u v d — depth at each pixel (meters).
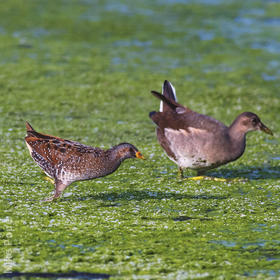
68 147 11.44
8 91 20.70
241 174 14.37
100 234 10.21
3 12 32.59
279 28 31.22
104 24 30.97
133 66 24.58
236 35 29.89
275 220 11.14
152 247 9.73
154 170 14.31
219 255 9.46
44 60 24.77
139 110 19.52
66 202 11.77
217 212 11.56
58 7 34.66
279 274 8.80
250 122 12.81
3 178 13.05
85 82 22.27
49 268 8.88
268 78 23.88
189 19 32.59
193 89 22.05
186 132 12.91
